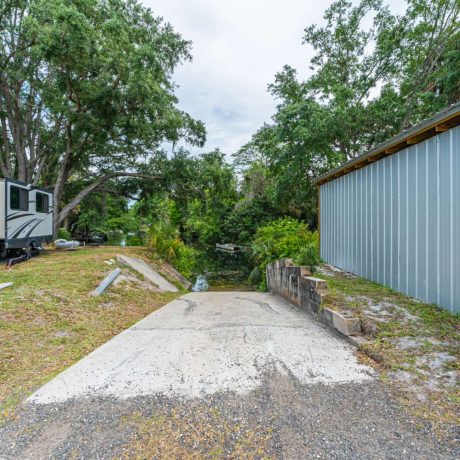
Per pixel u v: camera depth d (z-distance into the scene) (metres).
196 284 13.17
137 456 1.66
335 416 1.99
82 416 2.02
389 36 12.49
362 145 13.29
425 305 3.95
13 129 11.62
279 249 9.98
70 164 12.64
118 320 4.39
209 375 2.56
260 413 2.04
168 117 12.08
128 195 15.16
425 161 4.15
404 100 12.64
